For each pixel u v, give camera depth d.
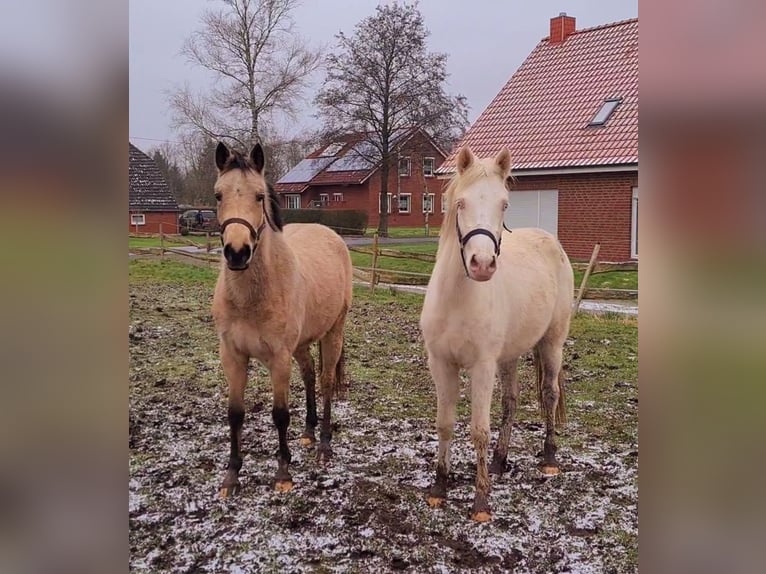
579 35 16.78
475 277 2.73
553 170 13.70
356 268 12.09
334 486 3.53
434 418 4.72
